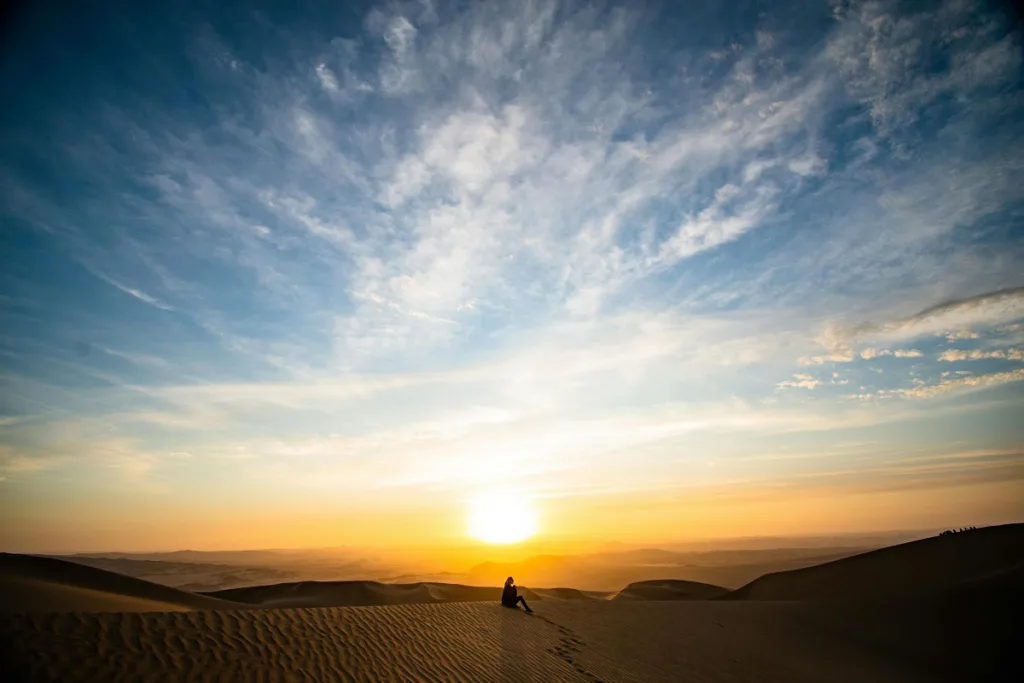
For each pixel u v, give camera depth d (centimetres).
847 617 2912
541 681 1378
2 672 1016
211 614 1419
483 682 1305
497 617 2005
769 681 1780
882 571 4138
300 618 1530
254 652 1267
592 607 2608
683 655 1933
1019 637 2391
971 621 2617
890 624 2759
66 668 1064
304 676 1195
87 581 3050
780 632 2631
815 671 2014
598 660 1672
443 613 1900
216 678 1123
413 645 1493
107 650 1152
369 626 1578
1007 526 4081
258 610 1549
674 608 2880
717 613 2892
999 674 2208
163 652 1188
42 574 2939
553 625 2045
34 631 1166
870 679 2017
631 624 2331
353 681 1208
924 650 2475
